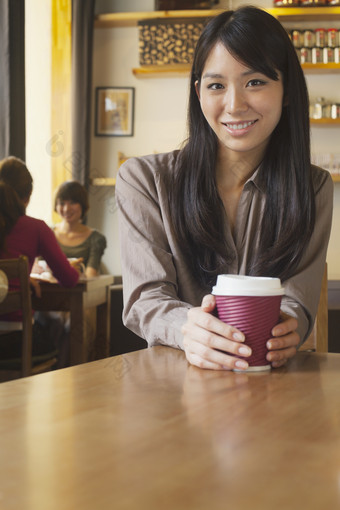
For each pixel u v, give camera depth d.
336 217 4.70
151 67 4.68
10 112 3.22
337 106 4.62
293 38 4.60
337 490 0.39
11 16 3.22
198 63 1.08
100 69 4.96
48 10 3.93
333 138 4.74
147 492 0.38
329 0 4.52
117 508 0.35
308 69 4.60
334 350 3.26
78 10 4.30
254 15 1.03
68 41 4.13
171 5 4.68
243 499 0.37
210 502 0.36
